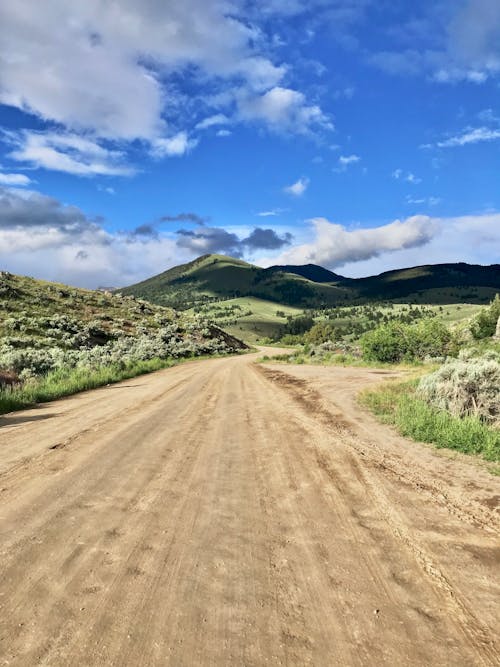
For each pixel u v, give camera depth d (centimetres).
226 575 304
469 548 355
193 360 4653
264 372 2431
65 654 220
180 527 387
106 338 4950
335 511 432
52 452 659
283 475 553
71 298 6212
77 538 361
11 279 6231
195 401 1287
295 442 739
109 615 254
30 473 551
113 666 212
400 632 245
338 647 230
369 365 3041
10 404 1241
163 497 465
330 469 580
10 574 301
